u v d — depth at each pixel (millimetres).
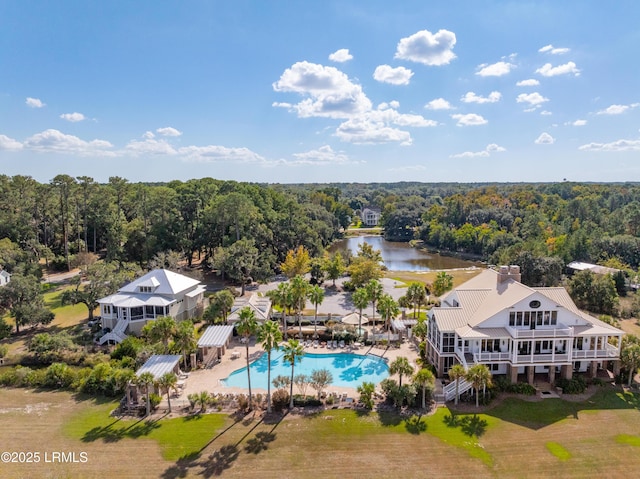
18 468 31781
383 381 41719
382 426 37312
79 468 31906
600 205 175500
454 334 45406
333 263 88625
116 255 91000
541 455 33375
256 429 37062
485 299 48906
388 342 55938
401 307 67375
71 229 104125
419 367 48906
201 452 33938
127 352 49562
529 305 44250
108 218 105688
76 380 44344
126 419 38562
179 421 38281
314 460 32969
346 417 38844
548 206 168250
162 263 82375
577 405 40250
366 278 82750
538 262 85062
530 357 42750
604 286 69188
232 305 61781
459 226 162375
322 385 41844
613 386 43562
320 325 63094
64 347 51094
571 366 43438
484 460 32844
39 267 82250
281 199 135625
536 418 38281
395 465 32375
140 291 61438
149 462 32688
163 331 47219
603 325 45250
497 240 126500
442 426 37156
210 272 99188
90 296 61656
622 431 36375
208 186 111875
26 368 45938
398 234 177250
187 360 50219
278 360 52219
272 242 105250
